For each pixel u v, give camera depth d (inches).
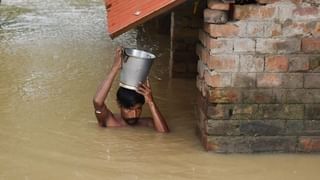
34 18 337.7
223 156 170.1
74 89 217.8
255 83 168.1
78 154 171.2
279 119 170.1
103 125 186.9
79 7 378.0
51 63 249.4
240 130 169.9
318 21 166.1
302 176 163.0
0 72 236.4
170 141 179.0
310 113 170.1
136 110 185.0
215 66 166.9
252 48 166.6
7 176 159.9
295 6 165.3
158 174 162.2
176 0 158.9
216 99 168.1
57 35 298.8
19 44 280.2
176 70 235.1
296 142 171.2
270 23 165.6
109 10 199.2
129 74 183.3
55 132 183.3
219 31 165.3
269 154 171.3
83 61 252.7
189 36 232.1
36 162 166.7
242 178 161.5
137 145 176.4
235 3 164.2
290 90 168.9
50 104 203.6
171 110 203.0
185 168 165.0
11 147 174.2
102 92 183.9
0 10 358.0
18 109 199.3
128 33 302.8
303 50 167.3
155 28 302.4
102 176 160.7
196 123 186.4
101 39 291.9
